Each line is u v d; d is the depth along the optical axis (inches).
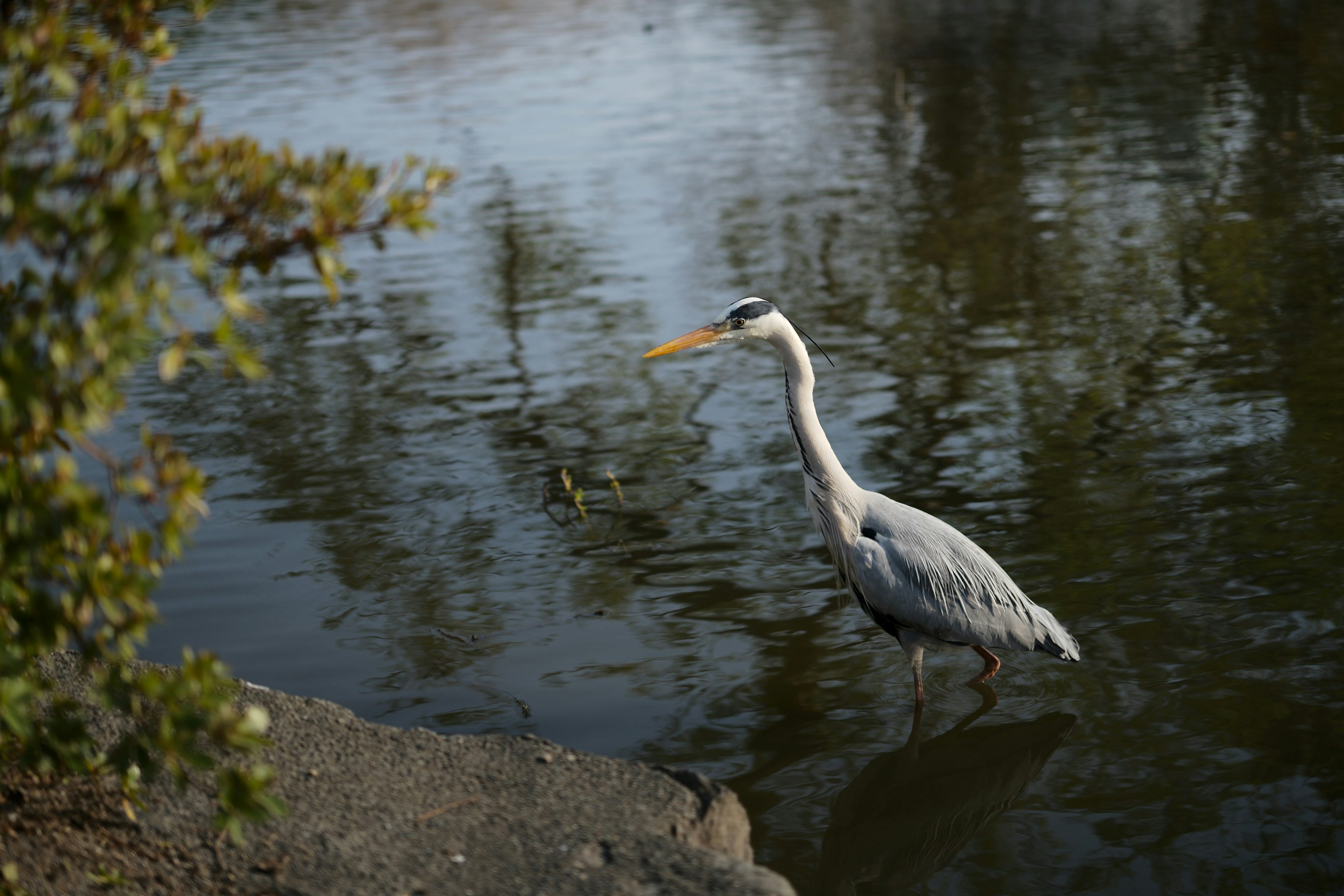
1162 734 197.5
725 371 393.7
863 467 307.9
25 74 112.7
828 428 334.0
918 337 401.7
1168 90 775.7
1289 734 194.2
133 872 132.6
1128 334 391.9
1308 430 310.0
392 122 753.6
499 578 261.7
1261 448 302.8
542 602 251.0
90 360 105.5
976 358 380.5
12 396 100.7
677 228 543.8
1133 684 212.2
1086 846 171.3
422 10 1409.9
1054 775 189.6
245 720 109.0
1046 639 215.3
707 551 273.0
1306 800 177.6
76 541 112.4
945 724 206.8
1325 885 158.9
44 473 117.9
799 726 205.9
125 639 114.5
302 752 162.4
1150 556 254.1
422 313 451.8
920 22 1206.9
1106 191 561.3
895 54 1005.8
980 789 187.5
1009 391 352.8
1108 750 194.9
